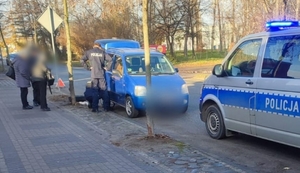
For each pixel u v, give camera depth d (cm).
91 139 673
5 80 2220
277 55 546
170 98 874
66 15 1092
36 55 1013
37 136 703
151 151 578
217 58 4041
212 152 606
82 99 1195
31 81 1068
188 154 559
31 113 970
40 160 546
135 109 910
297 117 494
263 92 555
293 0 1784
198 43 4647
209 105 708
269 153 593
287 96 509
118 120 860
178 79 934
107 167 507
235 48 645
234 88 624
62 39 3916
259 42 588
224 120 656
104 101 1005
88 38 4191
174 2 4062
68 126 793
